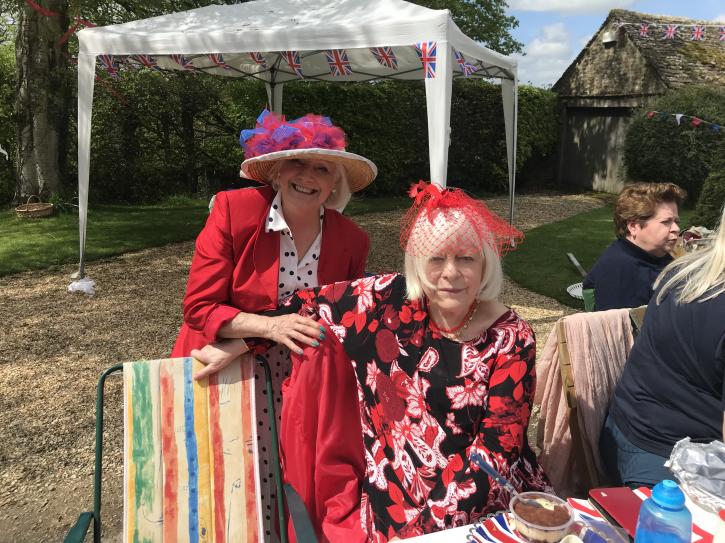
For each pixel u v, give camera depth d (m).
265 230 1.94
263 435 2.01
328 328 1.80
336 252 2.10
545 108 16.36
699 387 1.63
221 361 1.80
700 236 4.45
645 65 14.31
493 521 1.35
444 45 4.61
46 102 9.41
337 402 1.82
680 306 1.61
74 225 8.86
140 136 11.34
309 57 7.74
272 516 2.00
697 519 1.33
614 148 15.47
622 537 1.30
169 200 11.55
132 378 1.75
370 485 1.70
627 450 1.86
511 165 8.45
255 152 1.96
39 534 2.52
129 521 1.69
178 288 6.27
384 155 13.38
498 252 1.60
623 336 2.21
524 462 1.62
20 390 3.88
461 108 14.55
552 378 2.21
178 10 8.22
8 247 7.57
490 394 1.55
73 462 3.08
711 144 11.82
